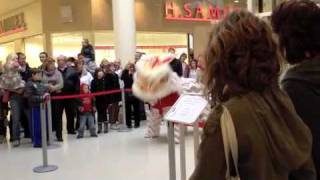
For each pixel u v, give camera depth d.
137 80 7.16
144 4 16.52
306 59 1.51
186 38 17.70
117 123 9.44
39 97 7.48
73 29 15.85
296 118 1.19
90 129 8.37
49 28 16.19
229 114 1.10
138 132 8.66
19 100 7.83
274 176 1.11
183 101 3.13
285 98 1.19
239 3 17.42
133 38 12.27
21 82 7.82
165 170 5.62
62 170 5.86
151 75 6.97
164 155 6.48
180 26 17.36
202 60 1.20
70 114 8.62
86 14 15.63
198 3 17.58
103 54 15.83
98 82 8.66
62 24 15.98
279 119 1.15
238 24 1.14
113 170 5.74
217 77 1.16
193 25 17.62
